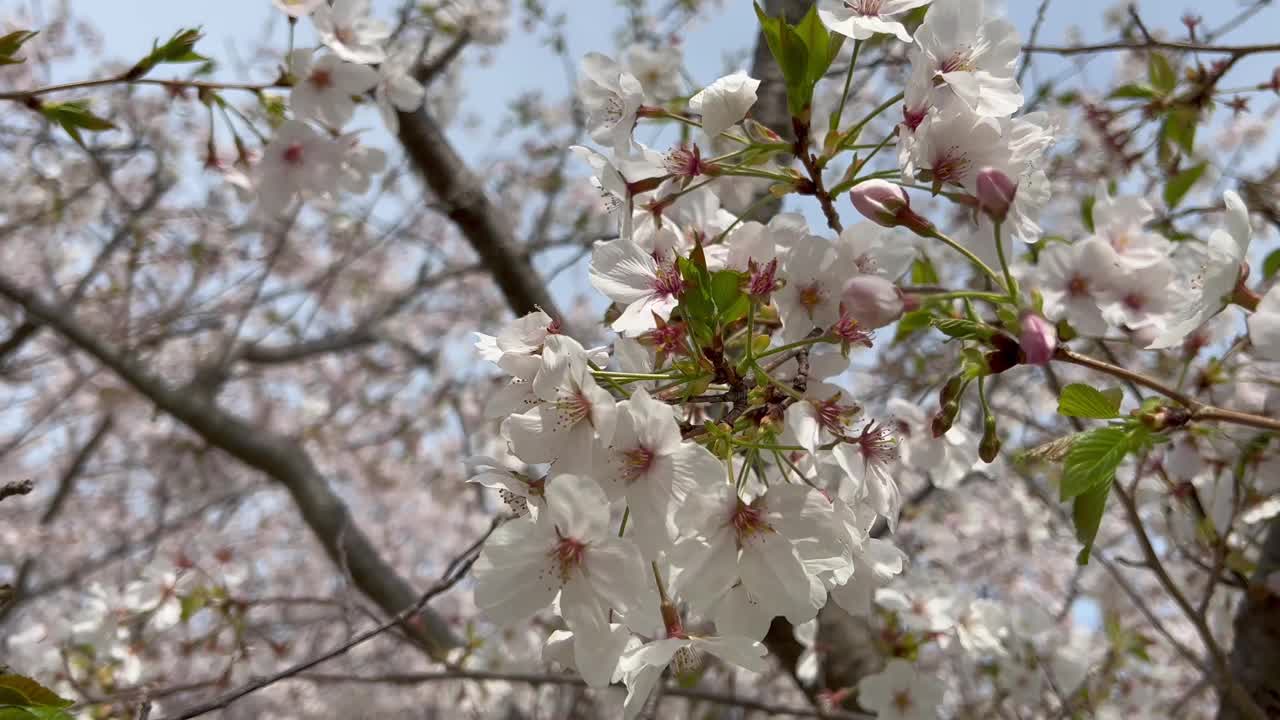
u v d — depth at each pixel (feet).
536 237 3.65
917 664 1.71
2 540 3.52
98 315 3.58
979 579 2.97
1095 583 2.34
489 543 0.76
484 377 4.16
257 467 2.87
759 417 0.81
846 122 2.21
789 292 0.83
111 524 4.38
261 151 1.64
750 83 0.88
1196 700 2.44
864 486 0.85
